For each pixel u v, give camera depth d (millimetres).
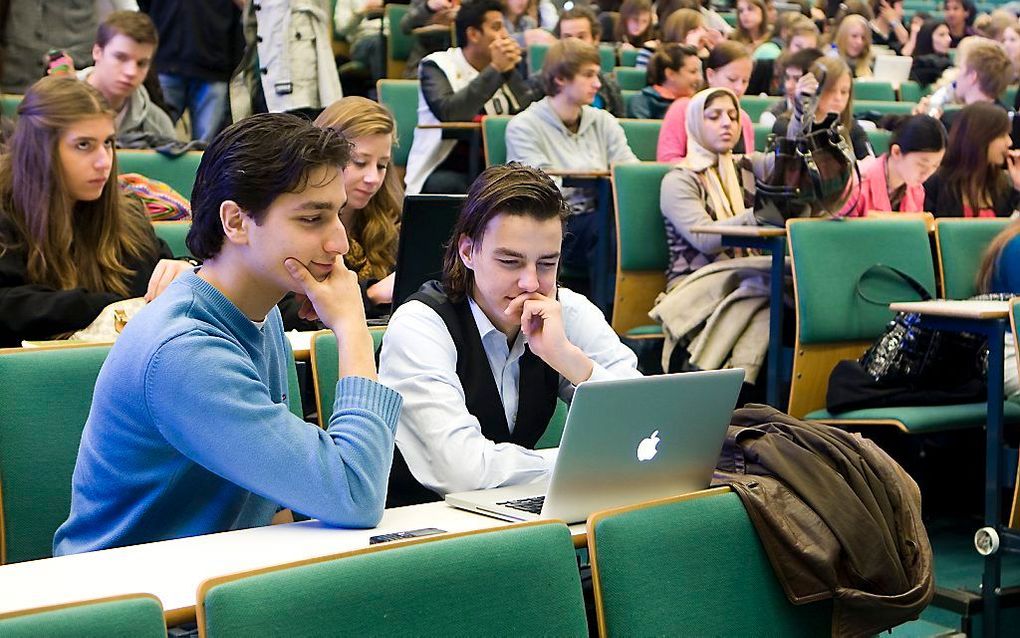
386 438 1686
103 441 1654
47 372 2072
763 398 3955
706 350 3891
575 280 4844
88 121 2855
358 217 3373
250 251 1661
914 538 1840
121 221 3008
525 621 1359
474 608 1324
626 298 4430
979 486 3693
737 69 5891
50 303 2807
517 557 1371
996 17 8578
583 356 2008
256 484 1590
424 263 2539
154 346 1593
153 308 1651
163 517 1673
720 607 1584
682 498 1604
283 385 1844
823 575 1682
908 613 1775
